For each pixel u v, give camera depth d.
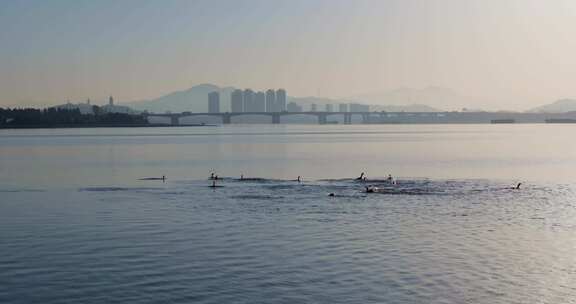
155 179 82.12
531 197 61.91
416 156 129.00
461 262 36.81
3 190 70.12
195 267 35.81
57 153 142.62
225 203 58.28
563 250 39.56
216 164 108.94
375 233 44.16
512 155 131.00
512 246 40.53
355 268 35.62
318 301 30.55
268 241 41.84
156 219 49.84
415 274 34.53
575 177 83.50
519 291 32.00
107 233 44.62
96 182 78.69
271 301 30.53
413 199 60.41
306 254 38.53
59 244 41.31
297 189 69.31
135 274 34.53
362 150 152.25
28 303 30.34
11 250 39.66
